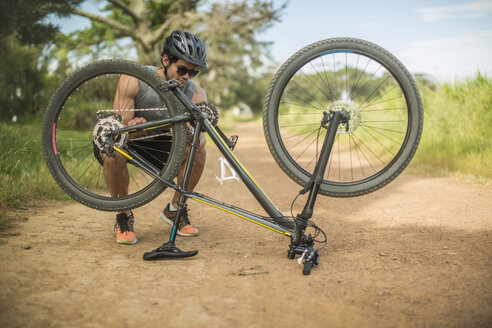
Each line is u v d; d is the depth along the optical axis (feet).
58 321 5.20
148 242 9.17
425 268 7.31
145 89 8.95
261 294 6.23
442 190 15.72
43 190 13.05
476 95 24.07
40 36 36.88
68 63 41.50
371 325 5.28
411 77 7.80
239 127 97.45
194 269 7.34
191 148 8.20
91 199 8.70
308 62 7.99
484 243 8.75
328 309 5.73
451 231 9.84
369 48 7.88
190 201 14.34
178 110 8.23
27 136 18.94
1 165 13.58
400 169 7.92
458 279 6.75
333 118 7.81
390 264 7.59
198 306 5.75
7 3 33.37
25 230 9.37
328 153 7.77
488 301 5.92
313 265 7.56
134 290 6.26
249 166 24.91
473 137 22.72
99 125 8.55
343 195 8.00
